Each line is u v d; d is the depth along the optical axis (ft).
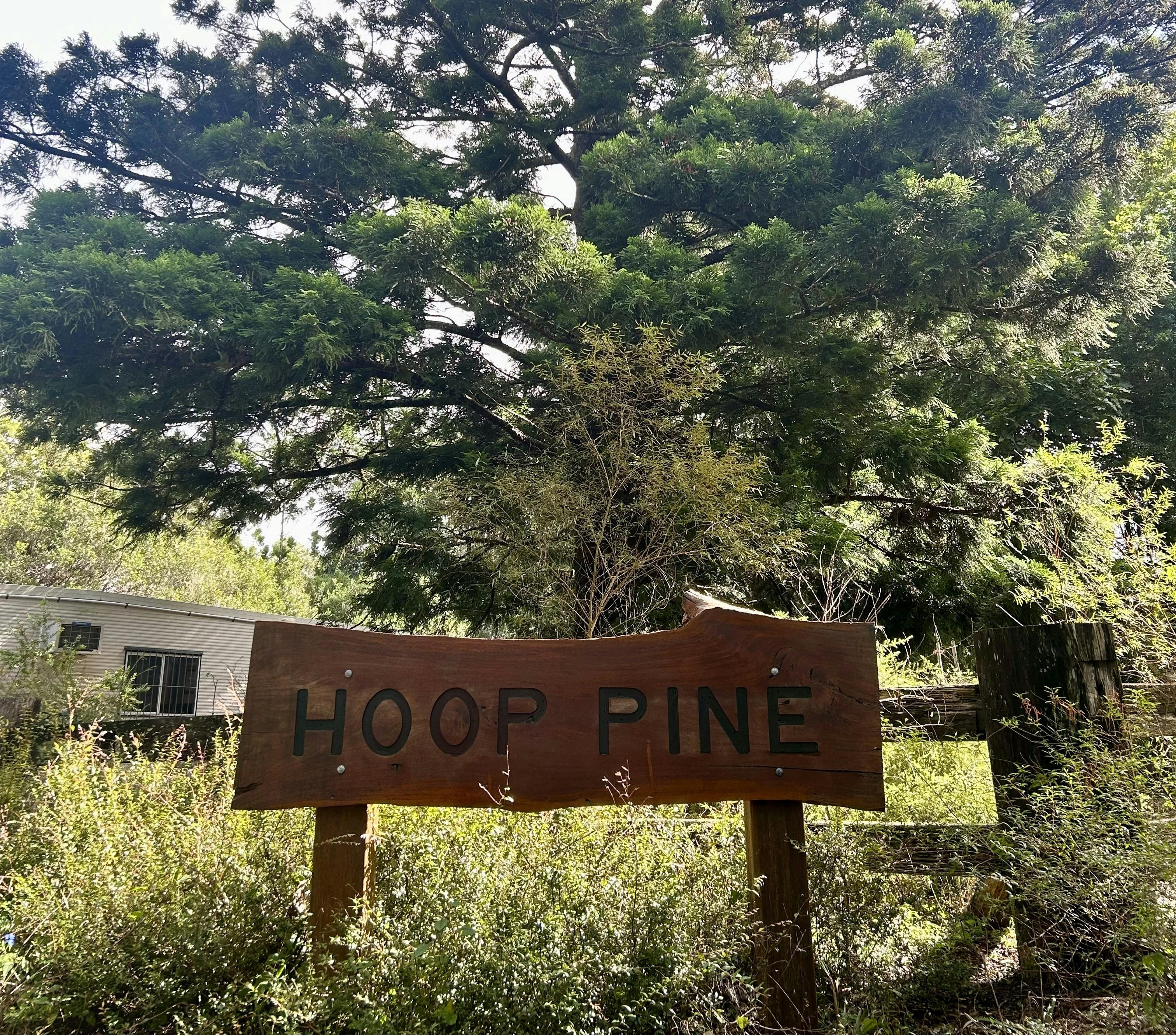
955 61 38.06
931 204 32.50
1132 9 51.19
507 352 41.32
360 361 37.42
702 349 31.71
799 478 33.09
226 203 47.50
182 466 41.52
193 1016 7.02
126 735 16.90
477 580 36.22
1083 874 7.48
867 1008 7.70
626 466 24.90
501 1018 6.49
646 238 40.83
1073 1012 7.52
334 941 7.01
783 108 42.63
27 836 10.63
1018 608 32.86
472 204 33.40
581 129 51.11
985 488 34.37
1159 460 43.62
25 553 81.05
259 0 48.78
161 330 33.17
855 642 8.46
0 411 40.52
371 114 50.75
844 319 37.11
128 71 45.85
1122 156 37.40
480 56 51.03
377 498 42.47
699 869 8.21
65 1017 7.23
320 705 8.29
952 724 9.73
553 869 7.68
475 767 8.19
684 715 8.30
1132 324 47.29
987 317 36.52
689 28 47.83
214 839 8.60
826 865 8.44
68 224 38.86
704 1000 7.04
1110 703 8.71
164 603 44.39
